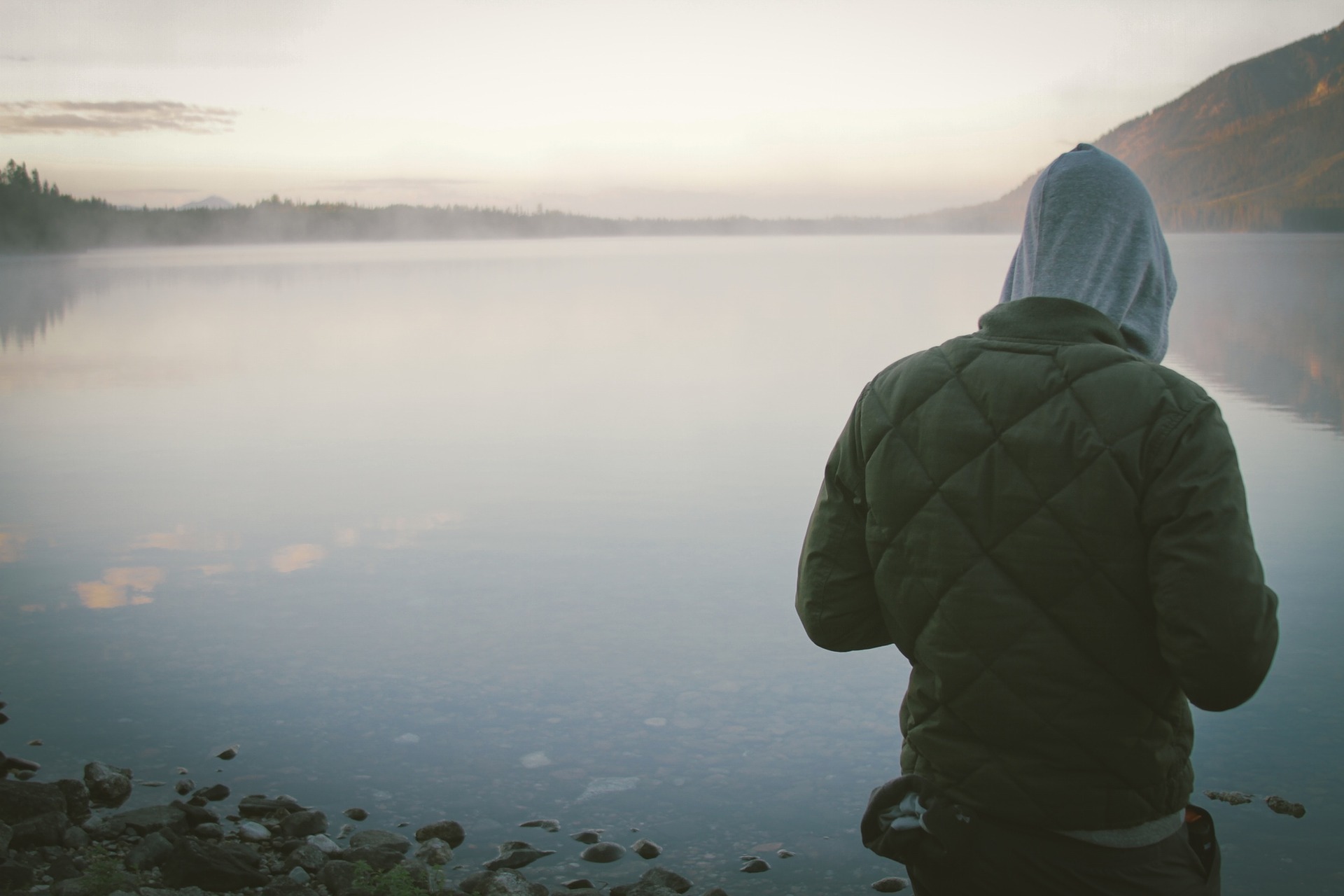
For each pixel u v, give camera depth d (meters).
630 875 3.23
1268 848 3.31
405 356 20.91
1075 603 1.42
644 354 20.47
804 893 3.12
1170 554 1.32
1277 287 42.97
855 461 1.69
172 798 3.71
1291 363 17.20
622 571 6.55
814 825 3.54
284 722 4.34
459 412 13.61
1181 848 1.49
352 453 10.84
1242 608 1.28
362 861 3.13
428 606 5.88
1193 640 1.29
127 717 4.39
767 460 10.17
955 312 31.14
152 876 3.16
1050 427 1.44
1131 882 1.45
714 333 24.95
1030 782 1.46
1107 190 1.61
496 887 3.02
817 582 1.75
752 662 5.03
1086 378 1.43
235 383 16.94
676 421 12.62
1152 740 1.45
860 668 4.94
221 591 6.18
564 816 3.60
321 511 8.25
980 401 1.52
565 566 6.67
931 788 1.57
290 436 11.91
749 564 6.70
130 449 11.21
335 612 5.77
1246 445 10.27
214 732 4.25
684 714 4.42
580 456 10.52
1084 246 1.60
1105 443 1.39
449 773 3.91
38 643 5.27
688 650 5.17
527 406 14.01
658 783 3.82
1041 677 1.44
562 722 4.35
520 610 5.80
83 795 3.62
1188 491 1.32
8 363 20.44
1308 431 10.99
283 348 22.94
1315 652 4.96
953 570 1.51
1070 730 1.44
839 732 4.26
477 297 41.97
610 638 5.34
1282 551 6.59
